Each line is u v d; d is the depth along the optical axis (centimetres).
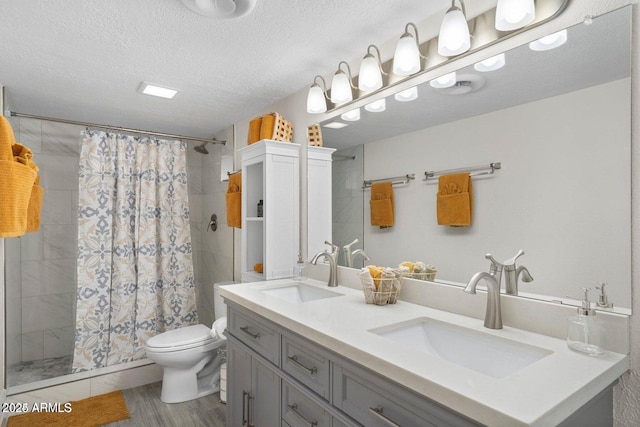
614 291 105
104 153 287
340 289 197
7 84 229
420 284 160
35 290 310
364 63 171
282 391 145
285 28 166
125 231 293
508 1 120
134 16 155
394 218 175
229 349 194
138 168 300
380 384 99
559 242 117
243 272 263
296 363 135
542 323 119
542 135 122
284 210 238
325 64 204
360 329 123
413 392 90
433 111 157
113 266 289
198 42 178
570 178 115
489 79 137
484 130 138
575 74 114
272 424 152
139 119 312
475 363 120
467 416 76
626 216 103
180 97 256
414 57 151
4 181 163
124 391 272
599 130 109
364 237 192
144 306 295
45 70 208
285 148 238
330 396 119
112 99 259
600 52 109
